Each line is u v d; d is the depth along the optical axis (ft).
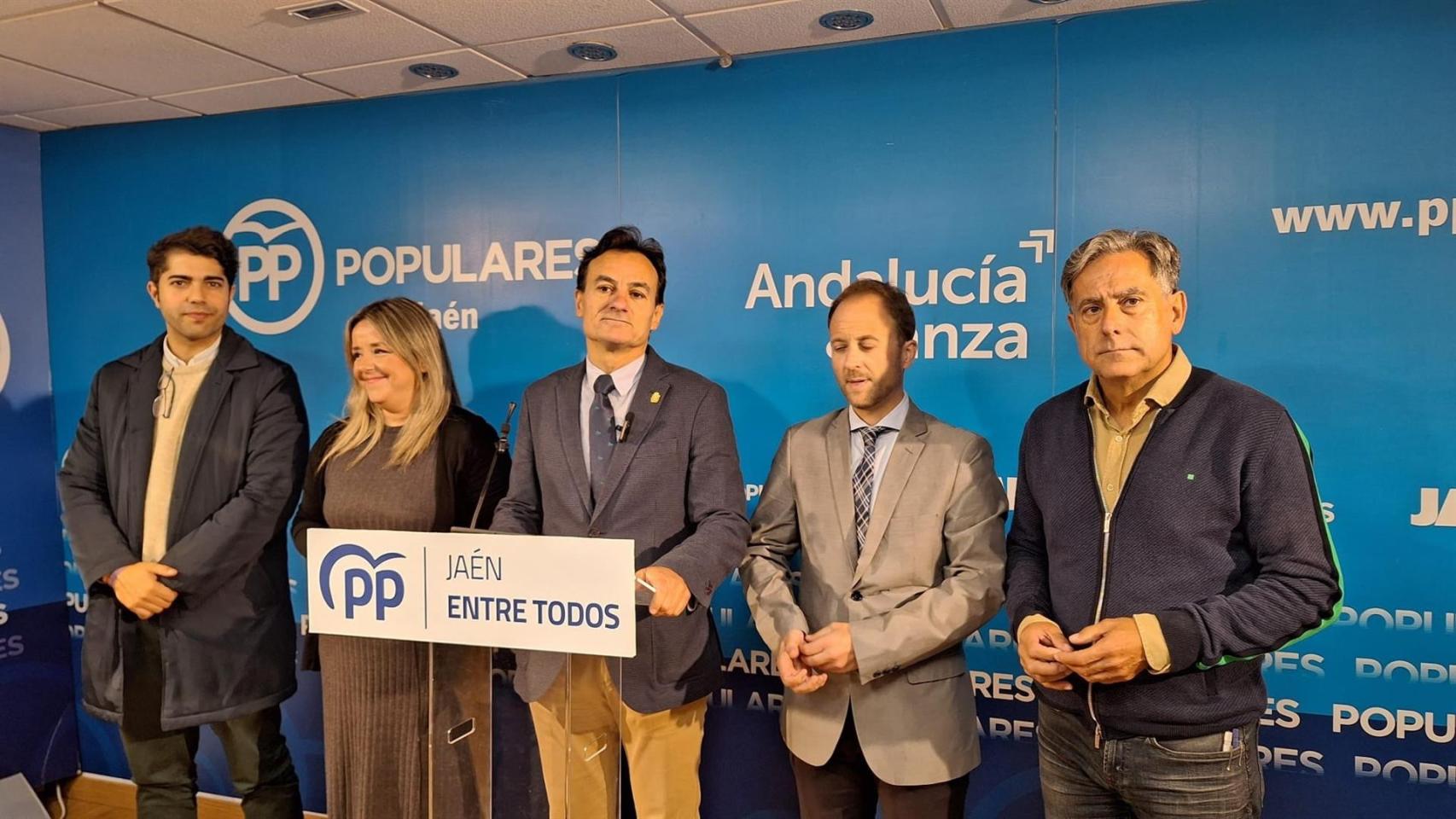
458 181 9.51
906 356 6.61
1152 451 5.36
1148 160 7.56
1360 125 7.08
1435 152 6.93
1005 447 8.02
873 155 8.23
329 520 7.76
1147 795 5.33
